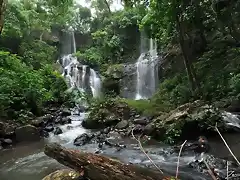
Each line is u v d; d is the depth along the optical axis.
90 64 20.97
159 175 2.91
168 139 7.74
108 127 10.24
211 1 10.38
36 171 5.75
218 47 14.00
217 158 5.66
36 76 11.88
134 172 2.99
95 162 3.26
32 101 11.19
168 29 12.30
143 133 8.83
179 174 5.06
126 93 18.47
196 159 5.92
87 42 24.36
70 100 15.44
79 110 14.35
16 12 15.49
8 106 9.74
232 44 13.73
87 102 16.02
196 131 7.82
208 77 12.15
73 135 9.54
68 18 21.97
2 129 8.52
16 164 6.31
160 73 17.28
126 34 21.22
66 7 16.22
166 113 9.65
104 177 3.07
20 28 15.88
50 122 11.20
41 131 9.53
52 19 19.39
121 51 20.92
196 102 8.78
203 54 14.62
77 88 18.03
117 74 19.17
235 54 12.58
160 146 7.55
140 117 10.66
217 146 6.88
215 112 7.91
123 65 19.80
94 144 8.18
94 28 24.48
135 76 18.80
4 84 10.18
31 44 17.44
